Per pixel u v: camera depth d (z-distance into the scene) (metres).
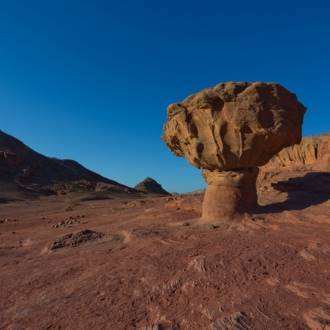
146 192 101.00
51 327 7.34
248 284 8.16
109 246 14.16
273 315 6.59
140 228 16.50
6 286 10.41
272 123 15.13
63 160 112.56
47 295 9.16
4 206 52.22
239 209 15.79
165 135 19.06
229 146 15.79
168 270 9.74
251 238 11.97
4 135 95.81
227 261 9.66
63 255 13.82
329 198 17.64
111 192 84.81
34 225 28.48
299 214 14.59
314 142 34.88
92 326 7.18
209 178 17.16
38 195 71.19
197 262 9.75
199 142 16.64
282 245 10.65
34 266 12.52
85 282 9.74
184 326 6.71
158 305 7.77
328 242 10.37
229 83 15.23
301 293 7.32
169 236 14.02
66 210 43.97
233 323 6.40
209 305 7.36
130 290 8.77
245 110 15.03
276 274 8.52
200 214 20.88
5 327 7.55
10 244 18.50
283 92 15.49
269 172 31.67
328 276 8.01
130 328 6.95
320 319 6.18
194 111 16.52
